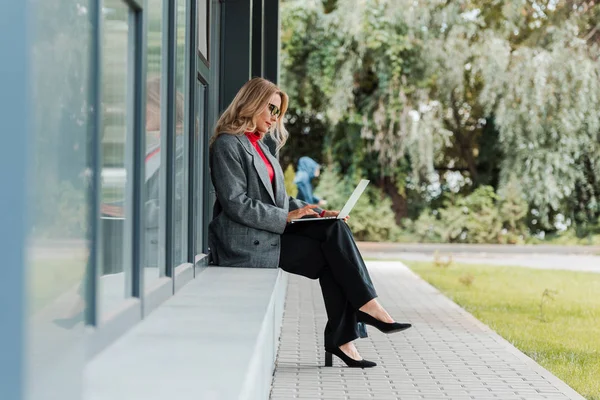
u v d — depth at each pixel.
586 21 20.53
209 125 5.90
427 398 4.11
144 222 3.11
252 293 4.00
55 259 1.80
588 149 20.17
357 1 20.91
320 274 4.88
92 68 2.20
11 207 1.51
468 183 23.50
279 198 5.18
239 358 2.47
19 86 1.50
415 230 22.08
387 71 20.97
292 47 21.52
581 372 5.52
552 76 19.72
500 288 11.55
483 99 20.00
